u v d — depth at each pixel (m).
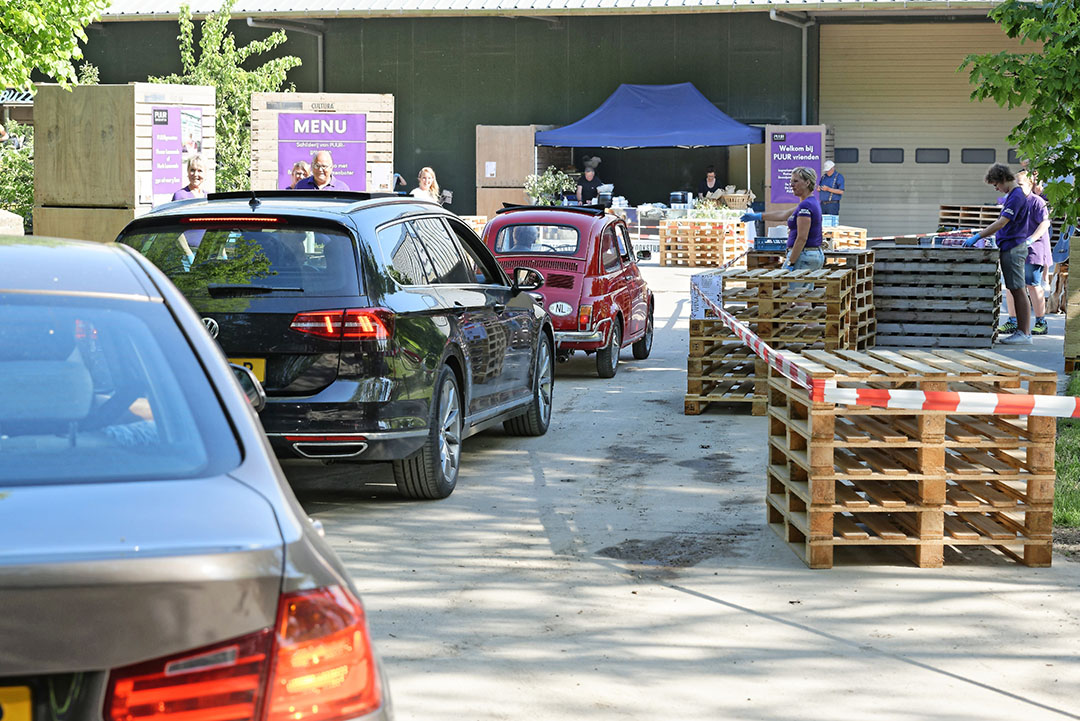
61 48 31.58
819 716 9.21
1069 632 11.19
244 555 4.55
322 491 16.70
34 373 5.92
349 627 4.72
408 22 71.75
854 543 13.21
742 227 58.38
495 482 17.20
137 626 4.31
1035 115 21.61
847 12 66.88
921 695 9.65
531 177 66.25
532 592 12.27
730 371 23.14
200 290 14.81
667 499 16.23
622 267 28.39
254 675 4.46
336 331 14.62
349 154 44.50
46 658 4.24
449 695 9.58
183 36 62.59
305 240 15.02
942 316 31.94
